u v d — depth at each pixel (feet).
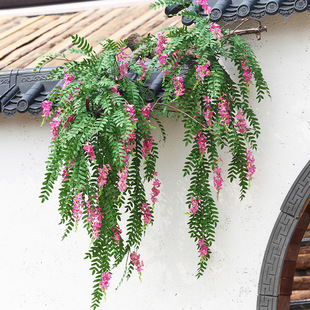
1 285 17.70
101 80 14.60
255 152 15.93
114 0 23.90
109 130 14.20
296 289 19.58
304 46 15.62
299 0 14.51
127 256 15.88
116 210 14.76
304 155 15.58
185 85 14.96
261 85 15.85
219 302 15.98
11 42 22.15
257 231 15.84
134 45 16.60
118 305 16.74
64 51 20.43
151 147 15.24
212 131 15.19
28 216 17.69
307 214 15.79
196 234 15.40
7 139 18.07
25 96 16.79
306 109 15.60
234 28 16.02
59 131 14.66
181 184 16.48
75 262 17.16
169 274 16.43
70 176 14.42
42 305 17.33
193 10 15.71
